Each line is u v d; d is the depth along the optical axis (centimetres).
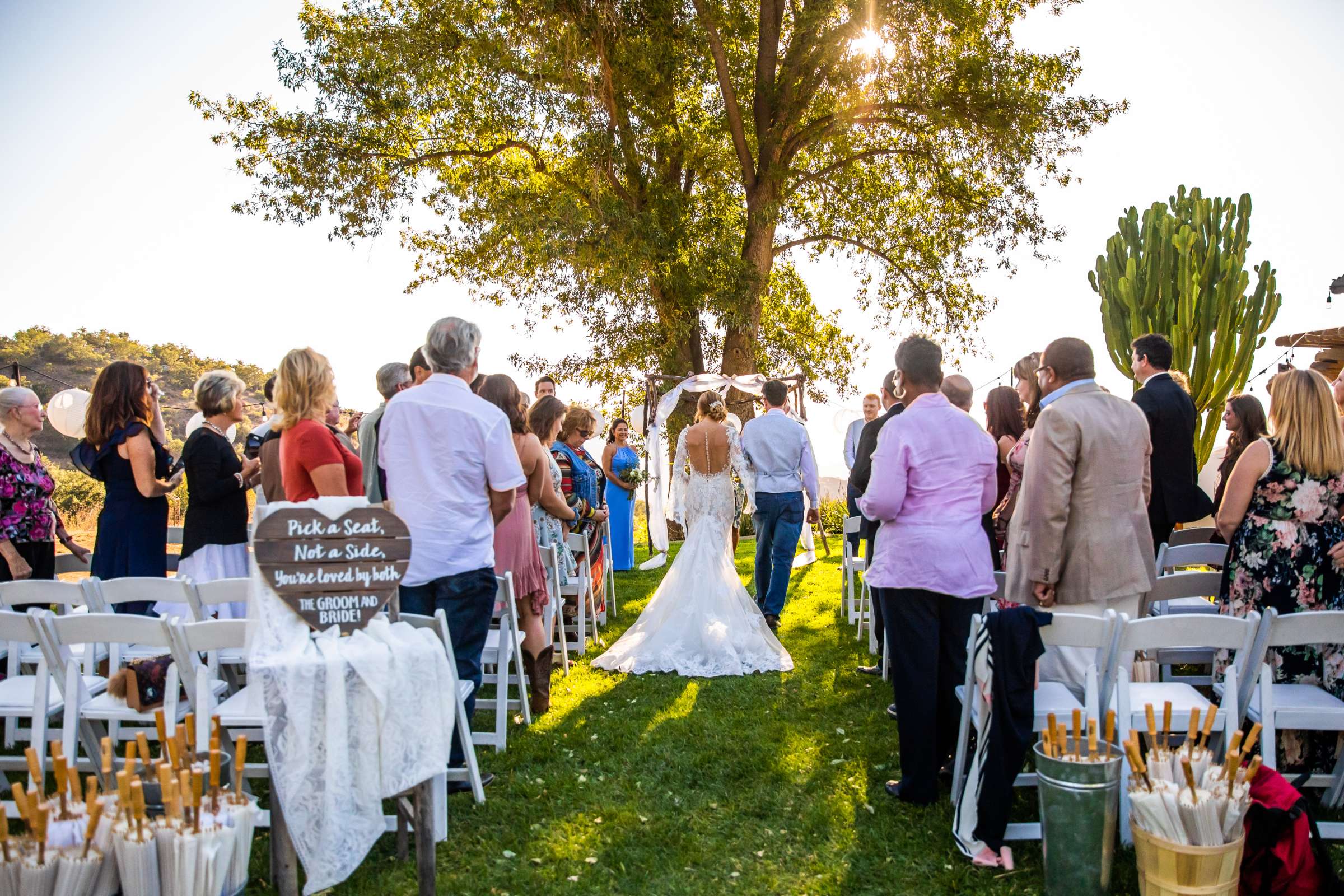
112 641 306
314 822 254
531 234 1416
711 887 305
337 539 268
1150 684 346
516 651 466
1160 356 470
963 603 362
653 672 573
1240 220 961
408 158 1562
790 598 836
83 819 238
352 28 1524
